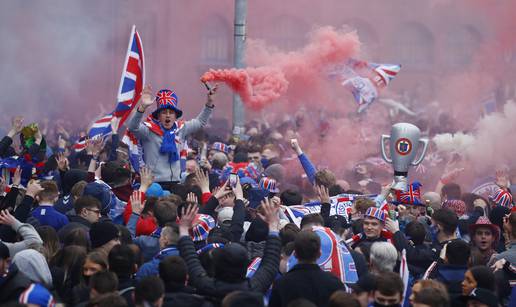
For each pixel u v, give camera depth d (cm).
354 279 2378
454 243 2384
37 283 2073
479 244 2838
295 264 2141
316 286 2067
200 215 2648
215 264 2088
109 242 2381
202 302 2038
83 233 2448
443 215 2708
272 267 2138
